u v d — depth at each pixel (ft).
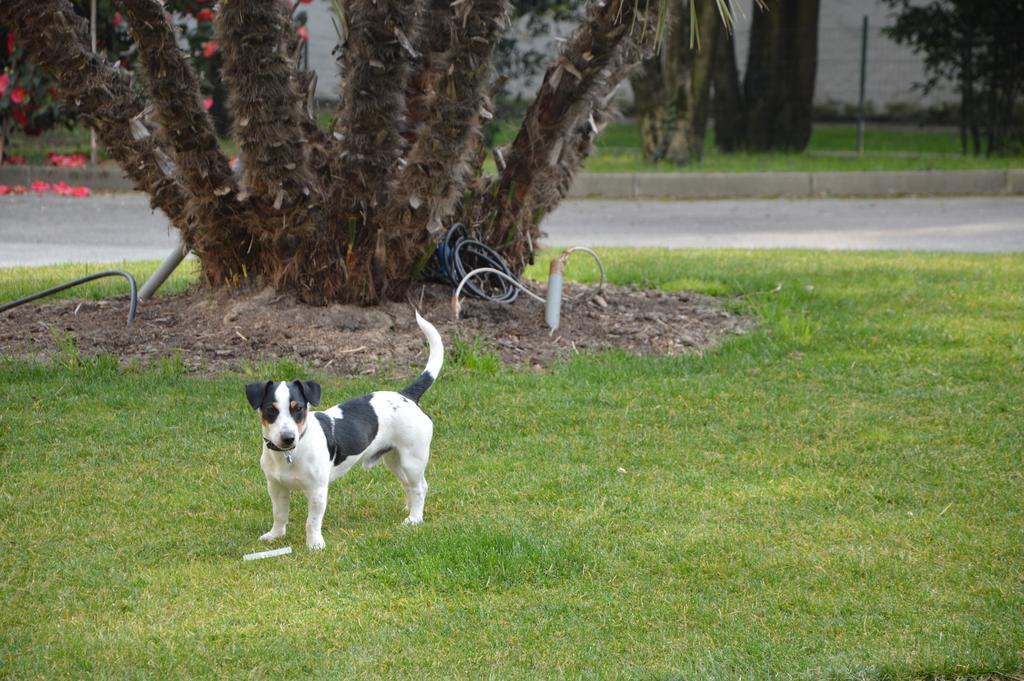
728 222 70.85
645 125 92.48
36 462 26.78
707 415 31.24
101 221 66.08
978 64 93.45
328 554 22.11
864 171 83.46
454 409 31.35
